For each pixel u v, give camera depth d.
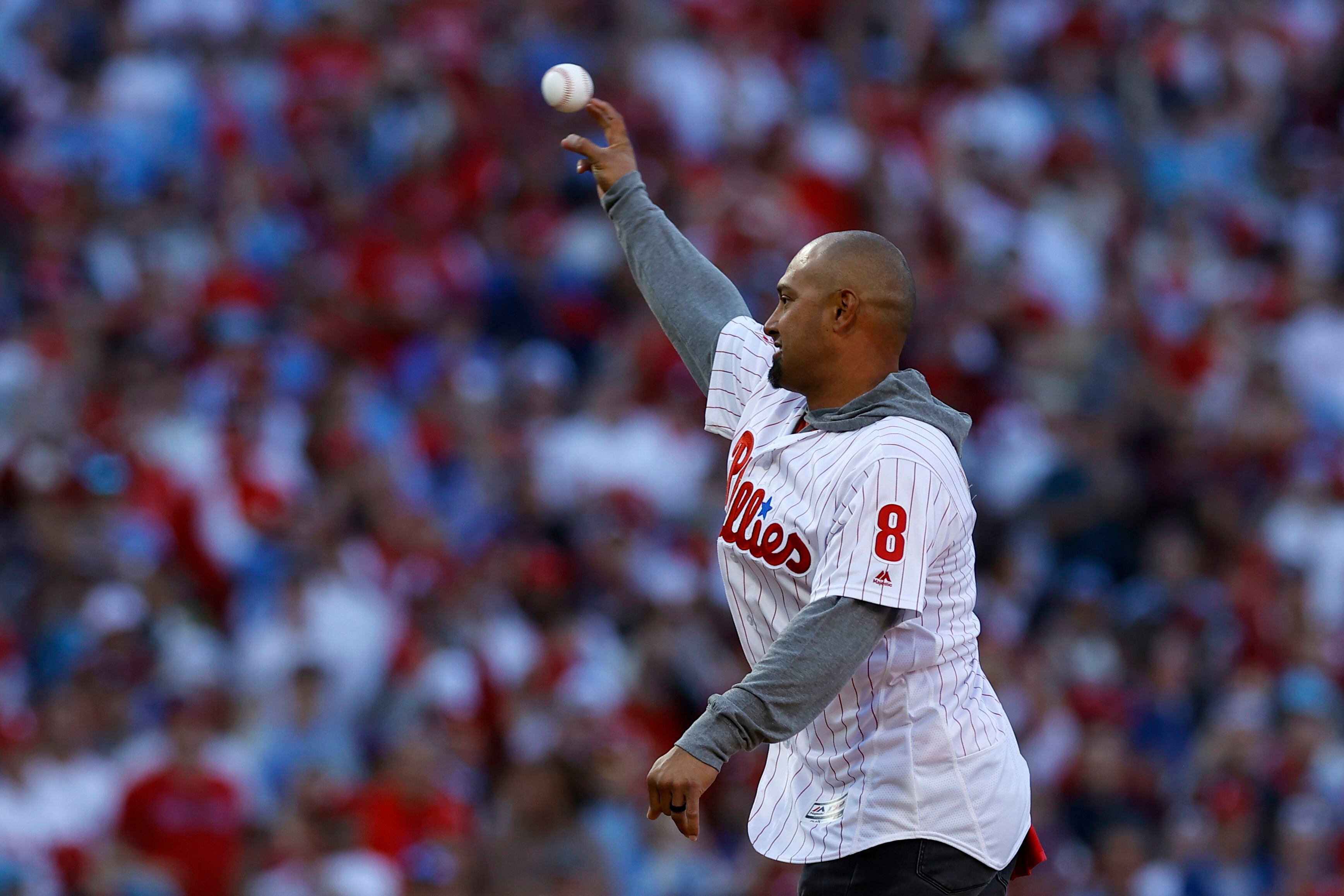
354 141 51.59
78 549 35.69
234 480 38.97
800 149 56.31
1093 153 61.41
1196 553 44.25
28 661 34.62
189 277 46.09
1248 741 36.41
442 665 34.75
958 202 56.44
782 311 13.22
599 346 47.81
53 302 44.69
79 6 55.53
